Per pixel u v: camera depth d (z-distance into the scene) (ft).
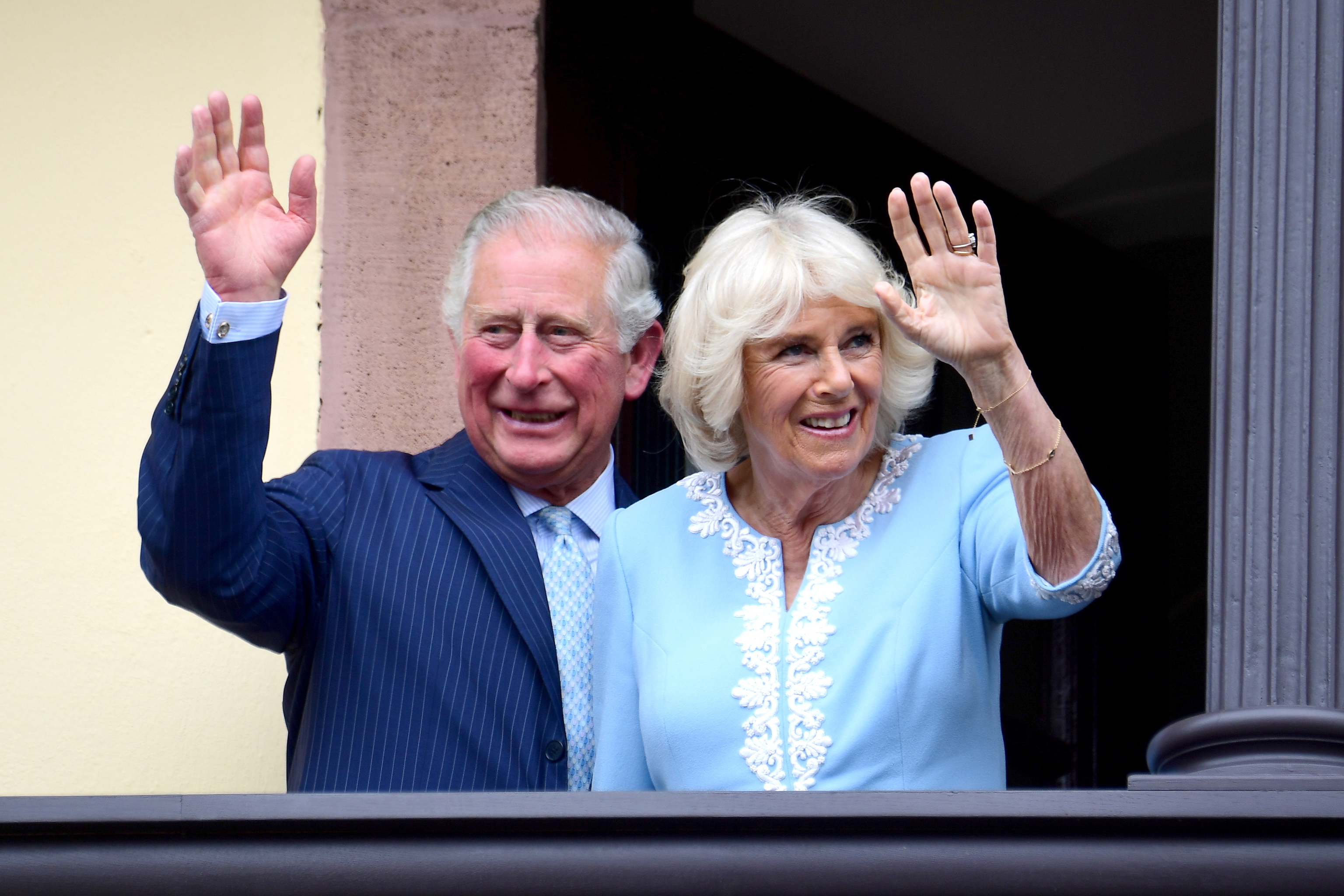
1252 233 26.11
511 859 18.62
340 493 29.60
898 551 23.82
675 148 45.80
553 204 30.58
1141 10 48.57
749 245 23.84
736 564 24.70
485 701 27.50
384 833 18.81
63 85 37.19
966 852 18.13
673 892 18.34
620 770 24.84
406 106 36.63
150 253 36.63
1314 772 19.21
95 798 18.97
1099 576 21.06
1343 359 25.22
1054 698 51.29
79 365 36.32
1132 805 17.90
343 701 27.55
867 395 23.66
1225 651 25.52
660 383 29.27
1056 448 20.86
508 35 36.65
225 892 18.76
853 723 22.63
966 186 56.08
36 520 35.83
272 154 36.60
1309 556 24.90
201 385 25.18
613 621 25.67
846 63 52.42
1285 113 26.09
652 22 44.60
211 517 25.44
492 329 29.37
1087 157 57.16
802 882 18.22
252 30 37.11
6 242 36.76
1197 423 59.00
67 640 35.47
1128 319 56.59
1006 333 20.99
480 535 28.81
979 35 50.19
